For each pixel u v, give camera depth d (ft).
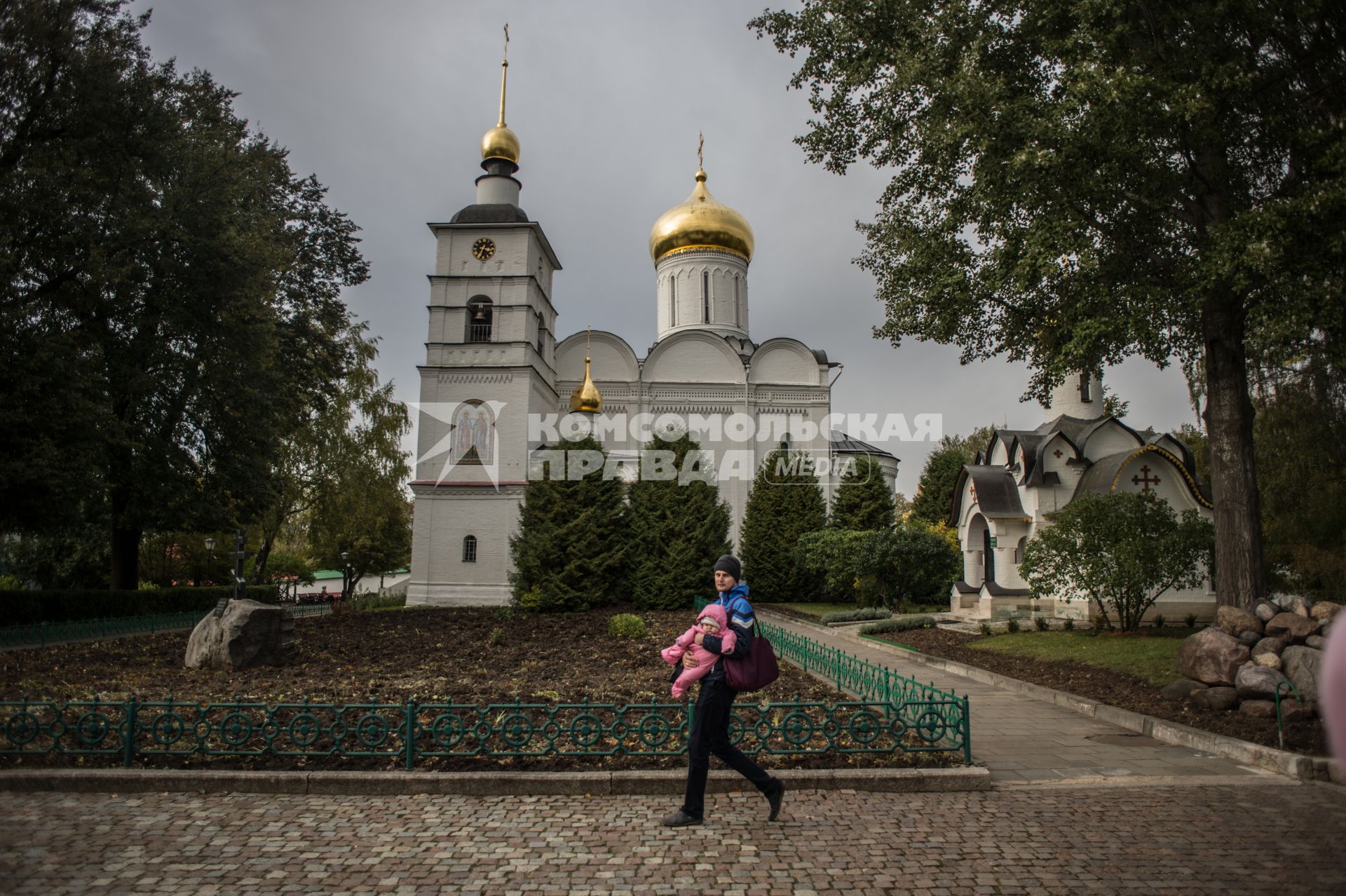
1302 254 33.83
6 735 23.17
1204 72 34.76
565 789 21.50
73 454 59.88
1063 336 44.50
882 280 54.34
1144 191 38.68
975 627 67.62
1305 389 53.52
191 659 43.55
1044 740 28.81
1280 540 59.67
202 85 82.12
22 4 58.95
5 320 56.29
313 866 16.58
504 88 121.90
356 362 124.57
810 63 47.67
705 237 138.10
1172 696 33.60
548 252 123.24
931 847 17.87
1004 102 38.29
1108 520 55.26
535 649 52.80
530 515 97.81
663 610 98.58
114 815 19.56
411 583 106.83
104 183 63.31
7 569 123.24
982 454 84.17
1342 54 35.14
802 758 23.56
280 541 170.71
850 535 98.32
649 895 15.34
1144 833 18.85
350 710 29.37
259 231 79.87
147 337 69.31
